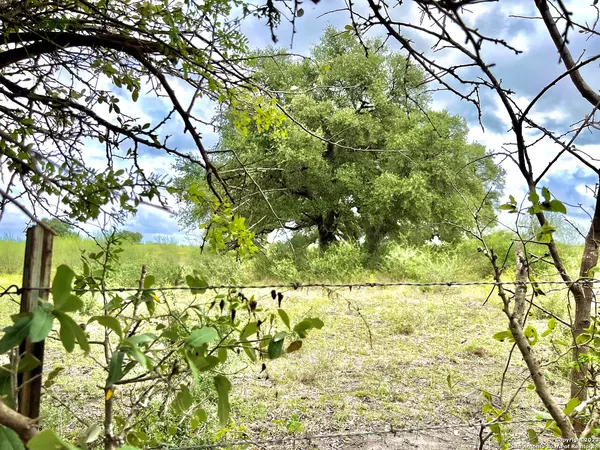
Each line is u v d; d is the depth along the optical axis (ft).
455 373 15.94
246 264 35.83
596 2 5.37
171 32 7.15
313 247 51.62
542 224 5.93
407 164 51.01
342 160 53.98
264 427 11.25
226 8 7.78
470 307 26.78
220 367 12.15
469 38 2.56
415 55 4.54
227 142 32.30
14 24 6.81
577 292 6.67
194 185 6.88
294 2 4.95
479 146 50.39
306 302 26.45
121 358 3.27
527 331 5.56
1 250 40.73
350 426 11.70
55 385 13.11
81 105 7.33
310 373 14.96
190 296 17.94
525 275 5.57
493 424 5.84
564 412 5.45
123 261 31.22
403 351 18.57
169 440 7.95
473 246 44.83
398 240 53.78
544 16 5.41
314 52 51.88
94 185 6.65
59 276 2.74
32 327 2.64
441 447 10.68
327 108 49.37
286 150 43.93
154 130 7.38
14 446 2.50
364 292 31.40
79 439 3.45
